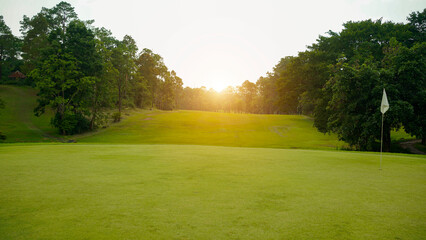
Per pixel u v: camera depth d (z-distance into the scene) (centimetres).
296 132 5084
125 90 7138
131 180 573
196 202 413
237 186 532
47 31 7744
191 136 4666
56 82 4306
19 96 6881
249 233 294
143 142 3991
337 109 2939
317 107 3962
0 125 4781
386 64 2759
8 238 272
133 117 6575
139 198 430
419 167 856
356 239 283
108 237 277
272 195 465
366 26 4188
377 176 679
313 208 393
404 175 700
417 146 3191
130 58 6475
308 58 5616
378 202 430
